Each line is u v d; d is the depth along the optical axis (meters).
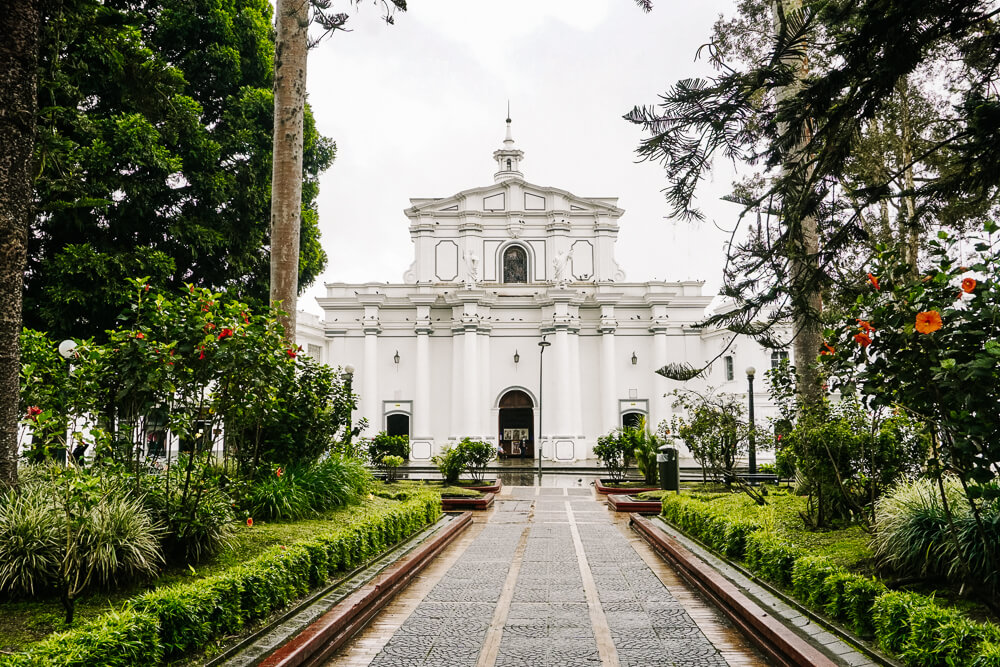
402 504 11.27
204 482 6.98
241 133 19.16
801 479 11.38
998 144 4.96
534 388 35.47
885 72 4.57
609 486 20.55
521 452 35.47
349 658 5.20
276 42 12.83
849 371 5.71
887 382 5.28
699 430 15.36
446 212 37.47
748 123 4.80
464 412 34.44
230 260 19.05
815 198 5.29
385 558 8.33
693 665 5.02
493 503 17.58
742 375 33.34
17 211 6.04
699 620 6.23
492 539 11.41
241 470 9.88
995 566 4.91
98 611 5.09
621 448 22.27
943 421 4.89
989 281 4.70
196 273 19.52
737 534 8.00
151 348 6.88
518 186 37.62
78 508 5.55
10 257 6.00
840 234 5.44
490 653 5.31
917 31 4.47
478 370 35.09
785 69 4.54
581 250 37.41
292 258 12.62
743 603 5.85
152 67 11.38
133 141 15.63
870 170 12.70
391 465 20.47
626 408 35.34
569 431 34.44
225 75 19.92
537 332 35.88
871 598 4.94
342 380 14.08
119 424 7.17
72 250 15.13
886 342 5.11
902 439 8.08
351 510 10.23
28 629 4.72
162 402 7.51
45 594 5.33
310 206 23.55
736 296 5.59
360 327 35.72
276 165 12.66
